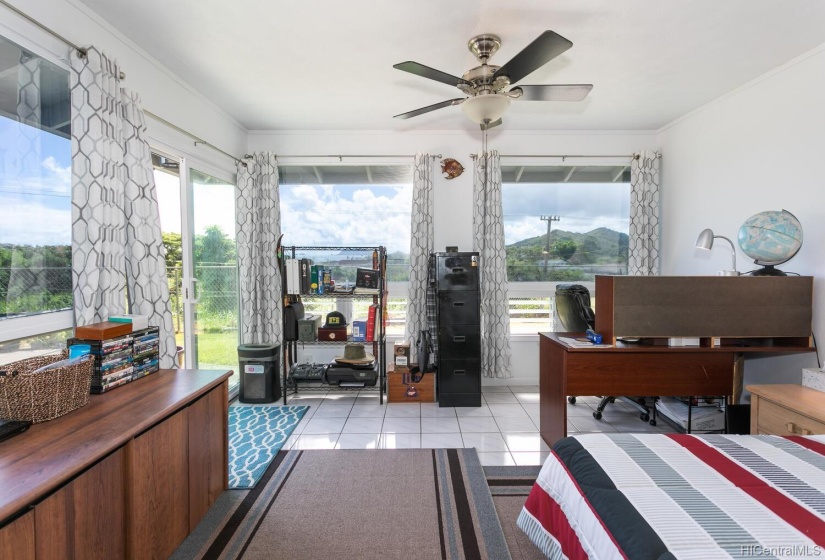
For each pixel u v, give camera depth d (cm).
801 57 249
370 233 412
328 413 329
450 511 199
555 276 418
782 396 199
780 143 265
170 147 272
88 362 161
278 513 197
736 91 299
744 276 243
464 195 400
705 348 238
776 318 241
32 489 101
